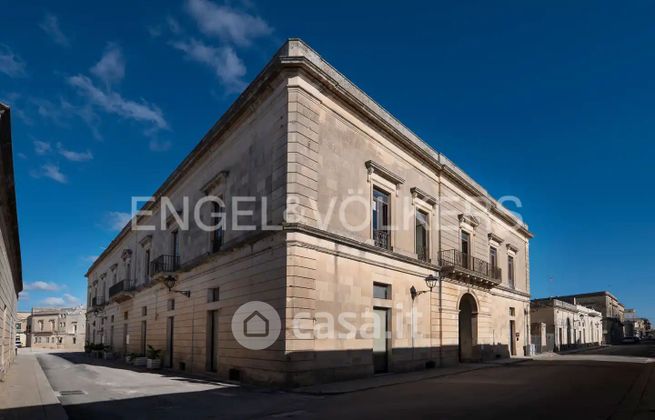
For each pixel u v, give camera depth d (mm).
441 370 19516
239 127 18688
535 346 36281
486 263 27016
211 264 19719
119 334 35781
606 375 16594
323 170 16000
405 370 18688
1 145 9758
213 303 19031
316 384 14453
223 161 19906
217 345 18812
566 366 21359
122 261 37562
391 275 18672
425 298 20844
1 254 14164
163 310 25312
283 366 13914
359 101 17531
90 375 19219
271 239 15312
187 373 19797
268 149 16250
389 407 10070
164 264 24688
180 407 10742
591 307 77250
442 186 23484
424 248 21719
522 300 34125
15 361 28875
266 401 11547
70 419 9398
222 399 11930
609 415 8586
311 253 15008
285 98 15484
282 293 14359
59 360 31312
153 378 17625
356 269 16781
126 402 11594
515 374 17500
